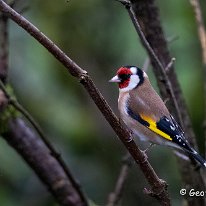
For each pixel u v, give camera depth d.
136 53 11.76
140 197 11.78
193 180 8.71
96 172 12.10
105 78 12.65
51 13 12.34
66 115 11.67
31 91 11.48
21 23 5.95
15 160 11.04
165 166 11.95
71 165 11.89
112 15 12.33
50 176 9.45
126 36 11.90
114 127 6.30
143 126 9.14
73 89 12.21
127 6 7.22
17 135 9.31
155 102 9.17
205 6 11.73
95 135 12.11
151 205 11.69
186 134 8.88
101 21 12.40
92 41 12.54
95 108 12.35
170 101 8.89
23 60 11.52
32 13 12.16
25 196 11.21
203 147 11.82
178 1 11.71
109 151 12.27
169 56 8.76
